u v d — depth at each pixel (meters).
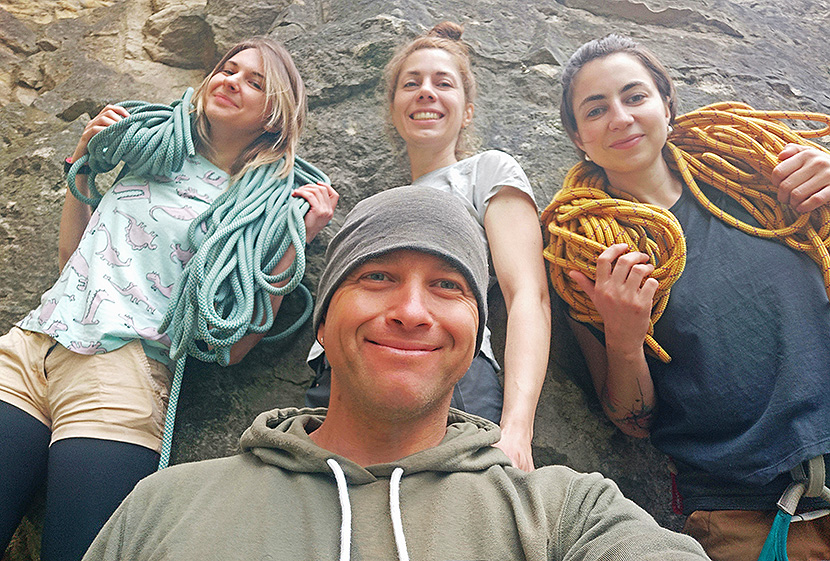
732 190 1.00
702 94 1.54
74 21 1.83
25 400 0.91
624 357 0.92
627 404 0.97
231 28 1.70
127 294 0.94
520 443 0.79
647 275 0.90
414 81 1.23
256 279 0.96
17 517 0.87
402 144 1.33
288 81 1.15
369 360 0.55
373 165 1.32
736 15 1.85
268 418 0.62
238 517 0.50
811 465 0.78
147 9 1.84
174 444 0.98
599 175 1.09
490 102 1.47
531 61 1.56
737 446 0.82
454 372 0.56
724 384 0.86
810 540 0.80
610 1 1.77
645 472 1.05
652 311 0.93
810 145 1.00
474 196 1.10
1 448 0.87
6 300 1.17
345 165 1.33
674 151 1.05
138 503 0.53
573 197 1.03
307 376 1.08
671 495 1.04
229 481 0.54
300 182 1.15
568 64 1.12
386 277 0.58
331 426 0.59
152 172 1.04
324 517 0.51
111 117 1.05
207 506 0.51
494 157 1.12
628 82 1.04
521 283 0.97
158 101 1.61
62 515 0.80
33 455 0.89
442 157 1.21
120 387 0.89
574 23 1.72
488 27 1.64
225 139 1.12
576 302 1.01
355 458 0.57
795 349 0.84
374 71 1.46
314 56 1.51
